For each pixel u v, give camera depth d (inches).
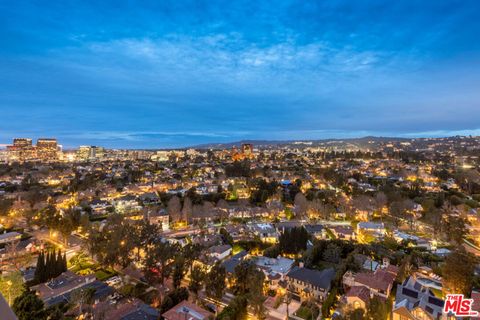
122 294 2495.1
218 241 3905.0
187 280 2947.8
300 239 3639.3
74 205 5969.5
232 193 7244.1
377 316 1969.7
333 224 4980.3
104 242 3203.7
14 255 3319.4
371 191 6535.4
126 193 7372.1
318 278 2669.8
